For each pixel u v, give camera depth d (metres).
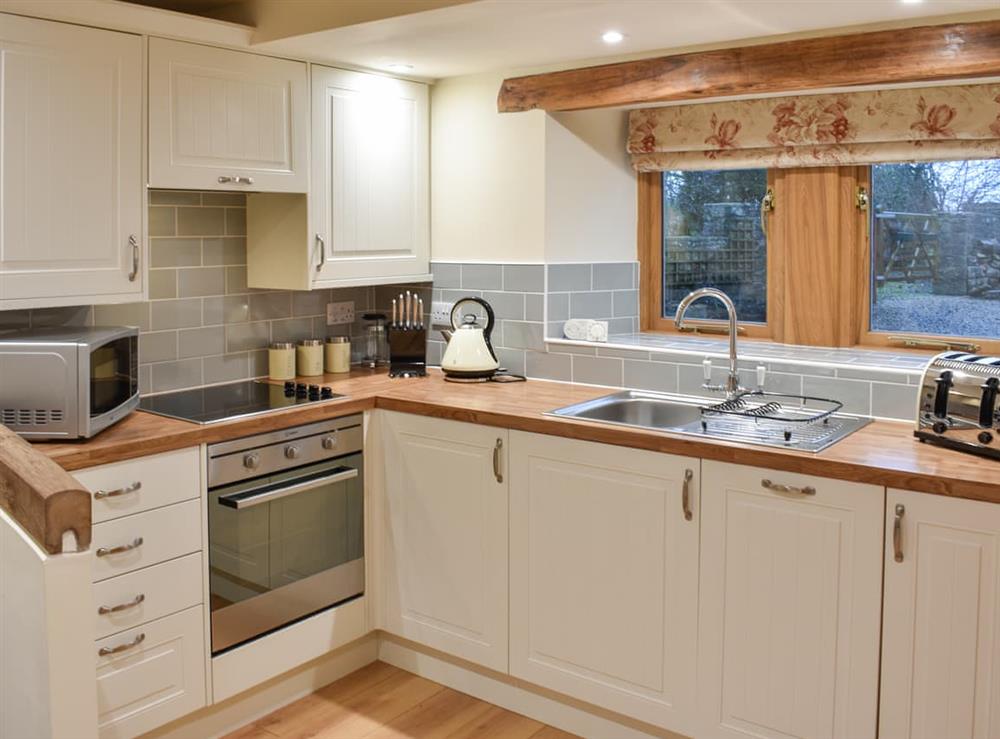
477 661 3.12
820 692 2.43
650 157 3.69
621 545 2.74
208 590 2.83
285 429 3.01
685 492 2.59
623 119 3.74
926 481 2.20
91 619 1.05
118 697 2.62
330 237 3.46
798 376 3.00
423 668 3.35
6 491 1.10
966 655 2.21
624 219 3.80
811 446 2.47
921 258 3.18
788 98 3.26
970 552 2.18
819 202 3.31
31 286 2.66
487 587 3.07
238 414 2.94
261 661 2.99
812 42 2.79
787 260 3.41
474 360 3.56
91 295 2.80
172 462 2.70
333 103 3.43
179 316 3.38
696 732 2.66
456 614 3.16
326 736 2.96
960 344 3.10
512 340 3.66
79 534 1.04
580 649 2.87
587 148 3.62
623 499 2.72
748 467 2.48
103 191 2.80
